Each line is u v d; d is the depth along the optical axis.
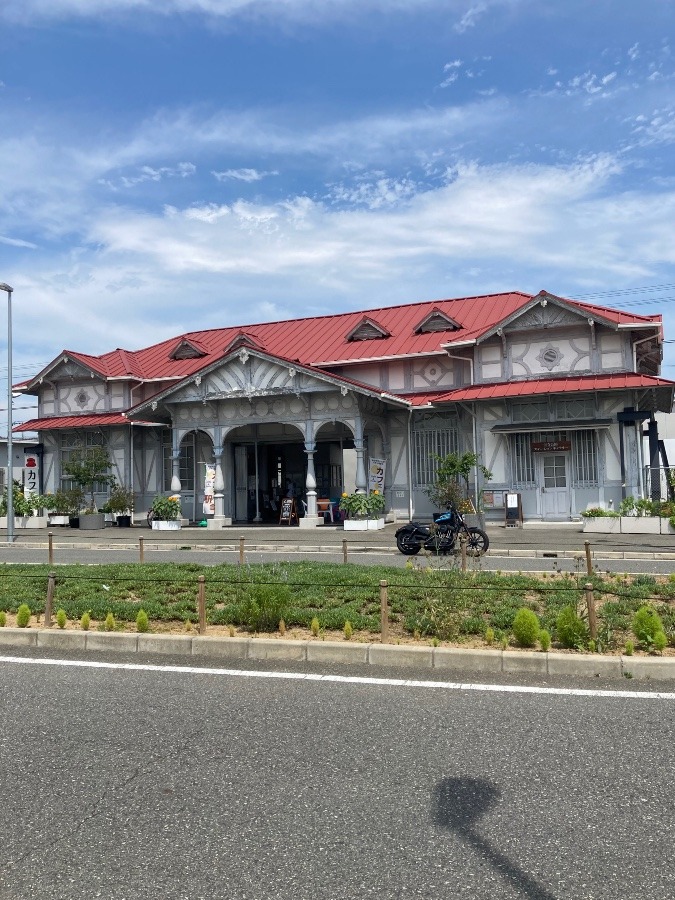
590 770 4.88
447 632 8.20
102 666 7.80
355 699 6.51
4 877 3.76
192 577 12.35
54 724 6.02
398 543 17.67
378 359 27.92
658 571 13.42
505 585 10.62
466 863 3.78
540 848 3.91
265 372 26.58
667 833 4.04
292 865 3.80
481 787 4.65
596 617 8.69
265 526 27.38
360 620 8.86
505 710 6.12
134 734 5.75
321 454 31.11
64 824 4.29
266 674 7.37
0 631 8.99
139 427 32.28
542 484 24.42
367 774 4.88
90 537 24.45
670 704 6.18
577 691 6.59
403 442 27.92
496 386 24.86
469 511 21.47
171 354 33.59
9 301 24.86
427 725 5.80
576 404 24.20
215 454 27.72
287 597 8.95
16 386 33.91
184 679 7.25
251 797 4.58
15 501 30.80
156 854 3.94
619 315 24.94
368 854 3.88
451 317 29.30
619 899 3.46
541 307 24.67
